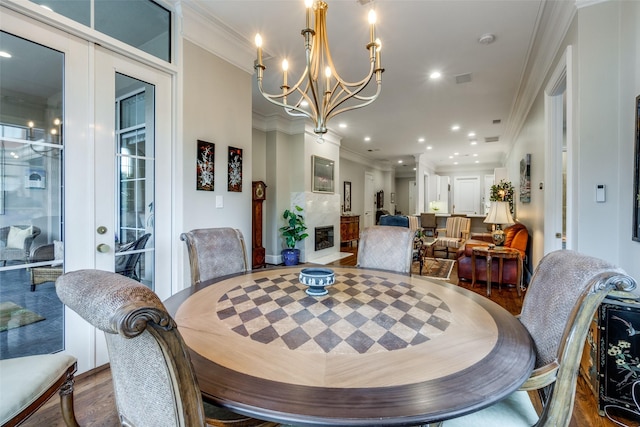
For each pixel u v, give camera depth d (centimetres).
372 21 165
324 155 644
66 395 135
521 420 123
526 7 239
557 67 259
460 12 246
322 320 118
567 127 227
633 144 188
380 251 230
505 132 635
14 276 174
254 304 137
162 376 63
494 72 355
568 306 93
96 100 204
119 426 156
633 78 189
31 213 179
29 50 176
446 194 1169
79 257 197
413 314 125
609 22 198
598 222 202
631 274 188
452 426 120
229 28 274
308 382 77
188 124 256
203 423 67
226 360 87
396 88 403
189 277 260
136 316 54
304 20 261
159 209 243
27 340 178
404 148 820
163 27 245
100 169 206
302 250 585
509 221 415
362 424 64
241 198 309
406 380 78
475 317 122
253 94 437
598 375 171
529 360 89
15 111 173
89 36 197
